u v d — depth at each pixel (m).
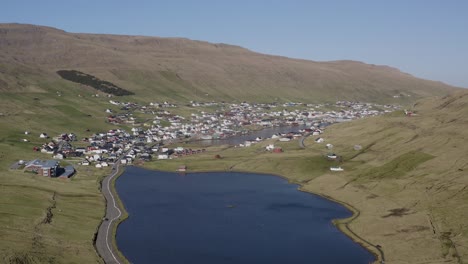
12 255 151.50
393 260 171.25
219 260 172.50
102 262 163.25
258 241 192.38
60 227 191.25
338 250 183.00
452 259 163.88
